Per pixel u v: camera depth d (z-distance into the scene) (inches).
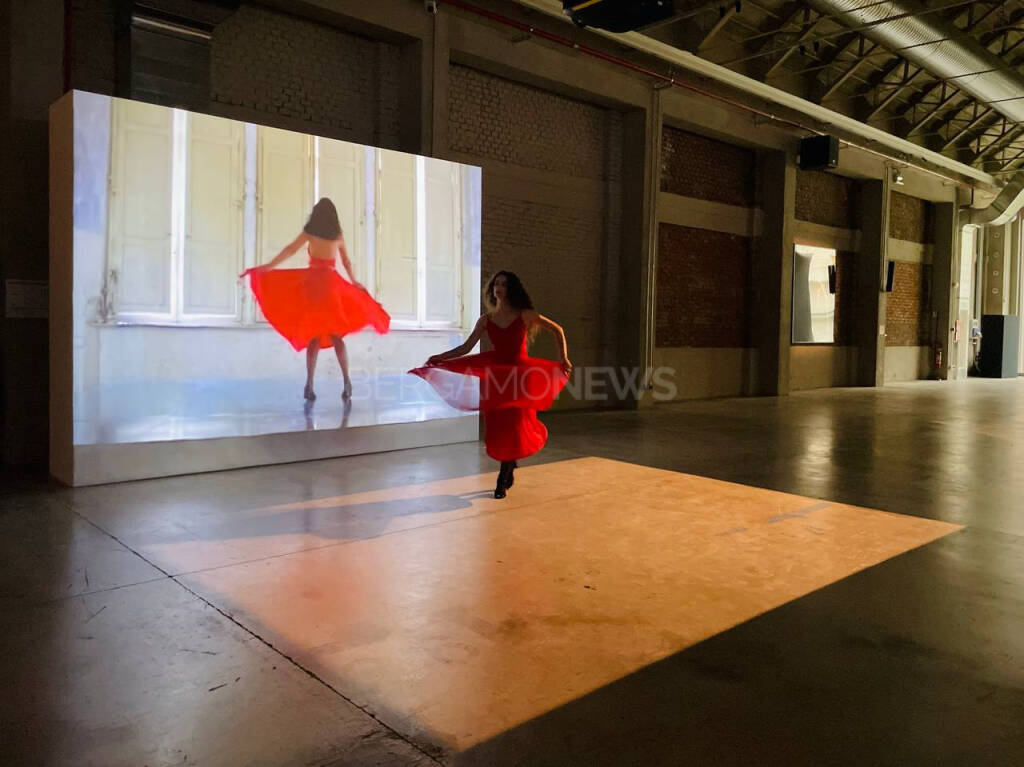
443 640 118.8
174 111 233.1
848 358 681.0
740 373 574.9
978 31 462.6
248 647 115.1
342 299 276.8
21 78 241.1
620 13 289.1
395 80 359.3
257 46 315.6
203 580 144.6
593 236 466.9
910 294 761.6
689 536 180.4
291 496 215.0
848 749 88.5
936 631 124.4
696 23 452.8
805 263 616.7
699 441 334.3
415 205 298.0
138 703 97.3
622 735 91.4
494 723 93.9
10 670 106.0
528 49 394.6
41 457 256.1
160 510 196.9
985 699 101.3
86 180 216.1
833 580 149.3
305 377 268.8
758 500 219.1
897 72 568.7
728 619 128.9
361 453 285.7
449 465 265.7
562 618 128.6
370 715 95.4
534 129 427.8
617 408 473.7
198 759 84.7
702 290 540.7
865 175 644.7
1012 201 733.9
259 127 252.4
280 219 259.1
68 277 218.7
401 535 177.5
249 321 253.3
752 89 495.5
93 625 122.3
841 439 345.4
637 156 466.3
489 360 215.3
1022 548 172.4
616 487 234.7
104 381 223.9
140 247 228.1
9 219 243.0
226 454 251.3
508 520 193.0
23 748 86.2
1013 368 844.6
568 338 458.0
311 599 135.6
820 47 519.5
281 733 90.7
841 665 111.4
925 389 647.8
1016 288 853.8
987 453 307.7
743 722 94.7
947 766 85.0
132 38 258.4
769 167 568.4
